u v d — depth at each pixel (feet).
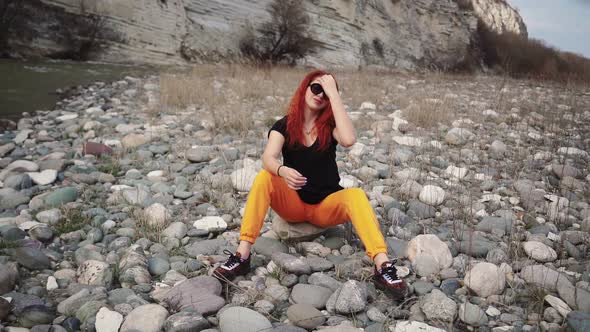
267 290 8.23
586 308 7.66
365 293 7.91
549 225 11.74
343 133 8.89
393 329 7.18
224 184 13.93
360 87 39.91
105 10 53.67
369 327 7.16
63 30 50.08
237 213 12.10
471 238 10.24
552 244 10.54
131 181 14.35
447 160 17.99
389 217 11.85
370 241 8.55
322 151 9.34
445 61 102.47
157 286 8.32
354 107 30.35
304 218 10.18
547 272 8.69
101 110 26.23
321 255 9.75
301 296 7.97
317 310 7.49
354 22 85.76
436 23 107.96
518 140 21.66
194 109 27.32
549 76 77.82
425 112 25.00
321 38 79.00
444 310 7.45
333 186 9.67
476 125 24.31
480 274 8.34
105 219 11.36
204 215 11.96
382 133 22.04
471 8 121.90
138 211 11.76
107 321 7.00
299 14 71.72
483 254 10.02
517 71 105.19
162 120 24.08
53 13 49.32
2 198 12.26
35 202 11.99
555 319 7.47
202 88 31.60
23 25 47.03
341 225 11.14
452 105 29.63
